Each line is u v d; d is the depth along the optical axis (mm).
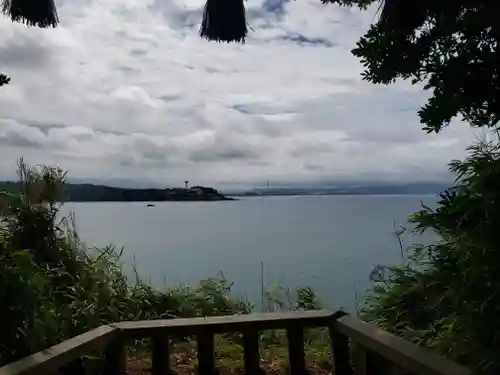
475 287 2062
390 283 3346
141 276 5078
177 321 3129
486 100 1749
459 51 1753
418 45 1790
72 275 4105
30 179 4211
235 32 2338
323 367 3762
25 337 2730
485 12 1650
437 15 1739
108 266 4766
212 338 3109
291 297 5016
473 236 2072
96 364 2953
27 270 2967
